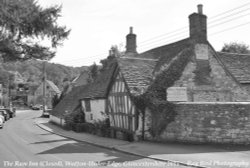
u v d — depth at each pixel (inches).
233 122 570.3
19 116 2143.2
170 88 673.0
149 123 652.7
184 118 605.6
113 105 798.5
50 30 515.5
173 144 598.9
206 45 759.7
